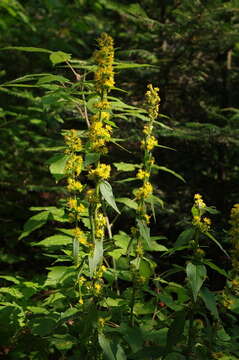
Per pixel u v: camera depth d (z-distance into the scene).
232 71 5.96
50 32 6.70
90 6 7.36
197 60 5.66
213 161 5.49
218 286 4.62
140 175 2.36
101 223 2.17
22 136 5.67
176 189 5.52
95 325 2.01
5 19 6.24
